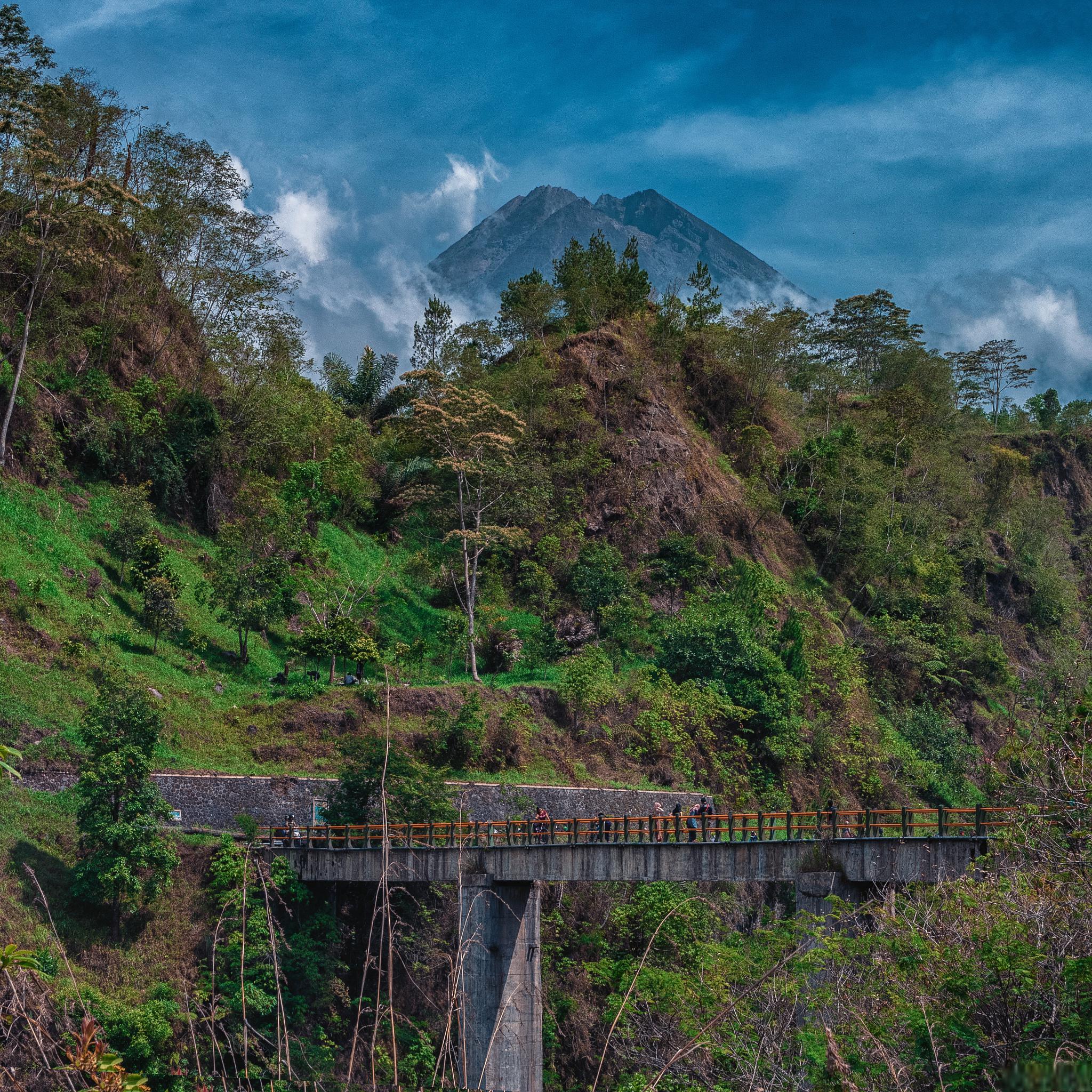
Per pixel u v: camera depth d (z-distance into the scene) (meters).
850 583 86.50
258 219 69.94
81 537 54.47
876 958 19.09
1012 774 23.33
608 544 72.62
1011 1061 11.90
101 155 65.38
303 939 36.28
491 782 51.19
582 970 41.38
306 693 51.97
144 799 36.50
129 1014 30.27
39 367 58.34
